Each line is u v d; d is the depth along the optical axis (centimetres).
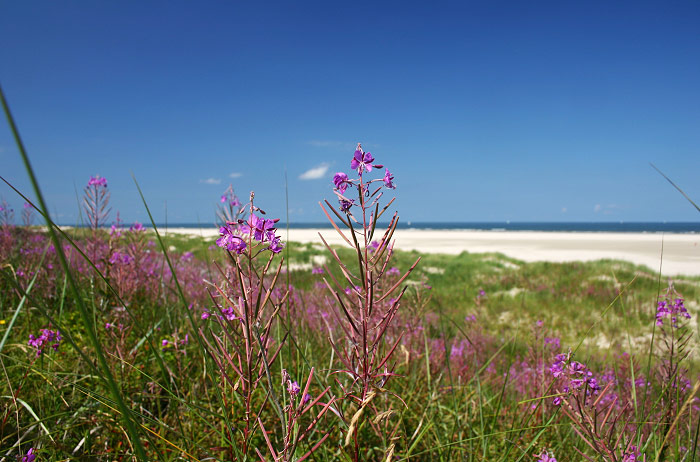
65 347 336
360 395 172
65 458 219
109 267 441
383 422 221
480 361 522
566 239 5962
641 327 958
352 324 164
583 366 202
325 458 209
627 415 255
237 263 153
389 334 359
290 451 156
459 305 1342
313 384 290
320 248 2655
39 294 452
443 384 357
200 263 709
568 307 1330
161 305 485
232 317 186
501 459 240
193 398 267
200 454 224
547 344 434
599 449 189
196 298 459
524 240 5731
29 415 252
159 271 628
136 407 259
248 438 167
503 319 1173
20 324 393
